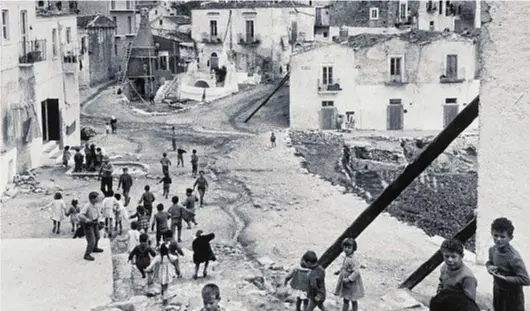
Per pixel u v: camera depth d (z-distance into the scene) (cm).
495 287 1065
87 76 8531
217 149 5406
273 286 2175
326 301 1767
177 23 9788
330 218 3362
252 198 3812
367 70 6153
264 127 6388
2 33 3906
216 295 944
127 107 7506
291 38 8531
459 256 1041
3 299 1966
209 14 8681
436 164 5138
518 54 1317
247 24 8594
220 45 8688
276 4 8494
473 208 4416
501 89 1353
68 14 5256
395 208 4453
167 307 1894
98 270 2239
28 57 4328
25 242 2606
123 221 3194
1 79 3853
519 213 1338
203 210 3544
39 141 4491
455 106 6188
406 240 2916
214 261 2442
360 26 8850
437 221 4228
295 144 5609
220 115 6881
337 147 5547
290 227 3195
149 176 4334
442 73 6141
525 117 1317
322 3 9400
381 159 5388
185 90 7912
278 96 7262
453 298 540
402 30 8469
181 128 6384
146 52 8719
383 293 2025
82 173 4206
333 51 6125
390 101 6194
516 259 1030
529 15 1298
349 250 1588
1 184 3669
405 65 6144
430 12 8569
